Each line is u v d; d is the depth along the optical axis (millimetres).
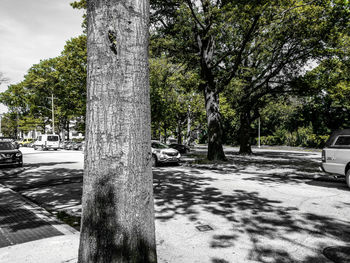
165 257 3617
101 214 2252
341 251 3754
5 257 3381
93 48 2350
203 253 3748
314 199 6875
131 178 2307
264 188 8430
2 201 6695
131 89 2340
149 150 2492
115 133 2283
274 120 44312
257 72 21031
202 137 60031
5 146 15055
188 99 28109
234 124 46031
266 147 41125
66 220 5340
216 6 13727
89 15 2410
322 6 12969
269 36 15438
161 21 16188
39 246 3721
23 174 11953
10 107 49938
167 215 5574
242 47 14500
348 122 31188
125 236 2258
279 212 5707
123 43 2324
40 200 7105
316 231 4559
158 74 19141
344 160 7984
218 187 8609
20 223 4887
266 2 10773
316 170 12336
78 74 26656
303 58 16484
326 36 14453
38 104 44219
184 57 17062
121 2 2332
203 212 5766
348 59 15805
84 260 2293
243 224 4965
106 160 2273
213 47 17594
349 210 5832
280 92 19516
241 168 13617
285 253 3725
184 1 14227
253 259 3549
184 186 8797
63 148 41594
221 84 16703
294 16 13836
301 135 36812
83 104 27734
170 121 32406
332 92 18172
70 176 11289
